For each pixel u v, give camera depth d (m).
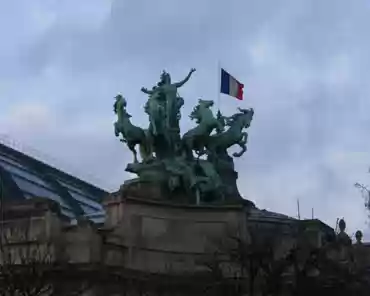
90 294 93.00
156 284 96.94
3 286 84.62
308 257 91.75
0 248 91.19
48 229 94.25
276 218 108.25
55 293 91.06
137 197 100.50
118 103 107.56
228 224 102.12
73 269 92.44
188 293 96.88
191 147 107.19
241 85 114.56
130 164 104.62
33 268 84.56
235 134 110.56
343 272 94.94
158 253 100.50
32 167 140.25
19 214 96.25
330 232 108.75
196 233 101.94
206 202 104.12
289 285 89.56
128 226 99.38
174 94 107.94
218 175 106.94
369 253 106.00
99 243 95.25
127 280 95.69
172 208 102.12
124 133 106.44
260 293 90.19
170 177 103.25
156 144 106.06
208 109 108.88
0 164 129.88
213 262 96.50
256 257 87.56
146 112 107.31
